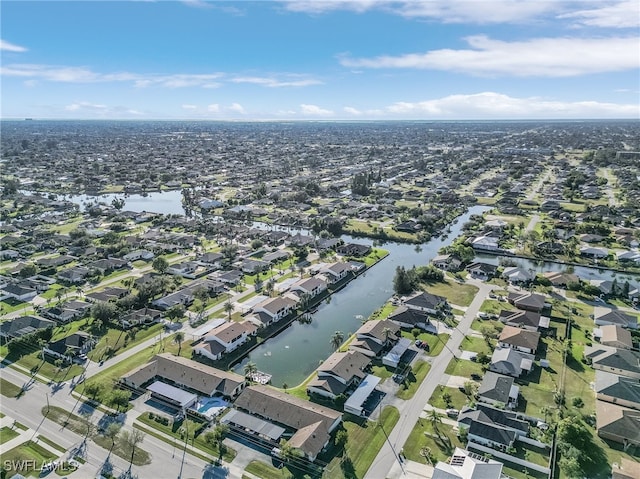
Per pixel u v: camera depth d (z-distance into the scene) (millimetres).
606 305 163125
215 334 134000
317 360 133750
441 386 116062
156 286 171125
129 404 109688
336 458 92500
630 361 121375
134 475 88000
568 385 116062
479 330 145000
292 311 162125
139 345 137750
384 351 133750
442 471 83500
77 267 198000
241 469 89750
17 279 189125
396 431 100250
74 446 95562
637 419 97688
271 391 110875
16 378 120438
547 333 141875
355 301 176250
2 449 94188
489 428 96000
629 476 83812
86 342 134875
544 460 91062
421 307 158750
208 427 102062
